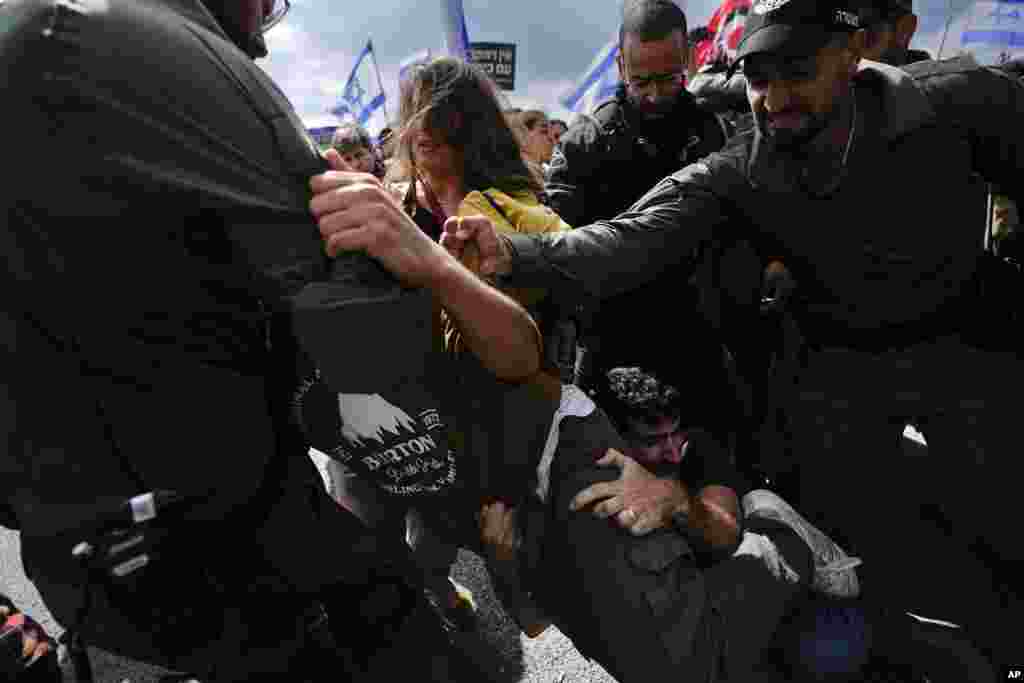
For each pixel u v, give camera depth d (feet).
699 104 7.24
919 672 4.95
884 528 6.00
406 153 4.91
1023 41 11.18
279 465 3.18
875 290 4.98
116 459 2.71
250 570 3.07
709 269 6.63
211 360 2.83
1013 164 4.58
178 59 2.40
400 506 4.56
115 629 2.97
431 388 3.37
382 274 2.70
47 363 2.61
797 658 4.76
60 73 2.27
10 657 3.71
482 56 18.12
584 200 6.84
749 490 5.39
